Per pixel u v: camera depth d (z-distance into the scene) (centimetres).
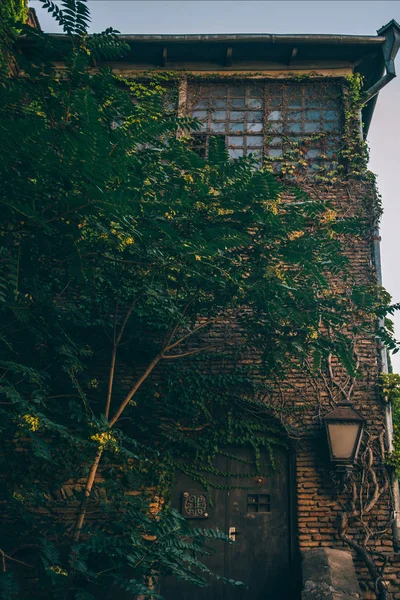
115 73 1059
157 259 625
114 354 714
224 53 1053
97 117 442
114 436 645
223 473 828
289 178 984
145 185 557
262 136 1025
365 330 717
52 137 474
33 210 502
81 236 590
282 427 842
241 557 794
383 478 811
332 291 894
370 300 704
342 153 985
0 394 755
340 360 716
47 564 532
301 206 641
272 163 999
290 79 1052
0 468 791
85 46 619
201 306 708
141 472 805
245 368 860
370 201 950
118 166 479
